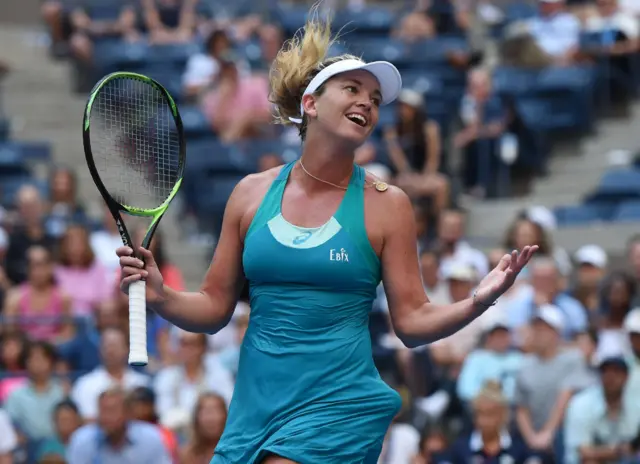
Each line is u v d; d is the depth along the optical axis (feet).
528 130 166.71
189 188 155.22
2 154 164.14
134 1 197.77
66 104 184.96
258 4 198.90
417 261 52.44
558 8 180.86
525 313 119.14
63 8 197.57
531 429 104.06
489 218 156.76
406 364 114.62
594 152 169.27
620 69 173.47
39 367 110.52
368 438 50.49
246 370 51.55
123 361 111.55
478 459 100.83
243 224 52.70
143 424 99.14
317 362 50.37
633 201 153.28
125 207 53.72
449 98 172.45
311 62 53.52
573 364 105.60
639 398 102.32
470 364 110.01
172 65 182.39
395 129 150.30
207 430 96.53
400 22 187.73
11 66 192.13
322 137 51.47
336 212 51.26
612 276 118.42
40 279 126.00
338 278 50.55
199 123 159.53
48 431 109.50
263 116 158.81
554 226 149.79
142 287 51.52
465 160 166.61
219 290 53.57
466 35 182.39
